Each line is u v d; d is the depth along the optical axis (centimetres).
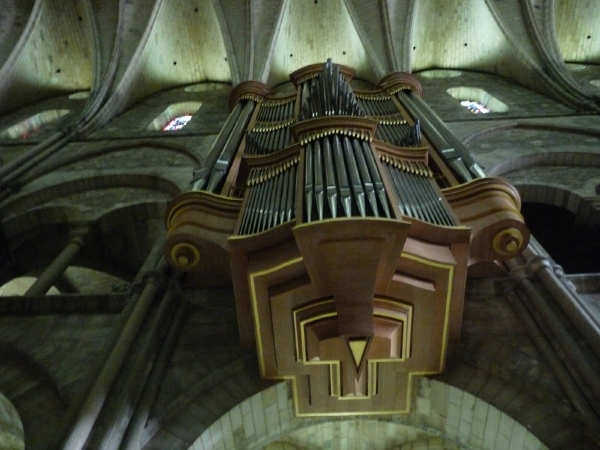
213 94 1752
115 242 1293
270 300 535
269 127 1041
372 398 611
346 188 553
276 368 595
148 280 726
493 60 1714
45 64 1761
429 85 1675
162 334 657
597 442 492
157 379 600
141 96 1755
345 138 684
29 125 1608
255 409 607
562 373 552
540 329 614
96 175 1186
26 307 740
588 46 1714
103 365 587
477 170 730
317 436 842
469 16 1748
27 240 1155
